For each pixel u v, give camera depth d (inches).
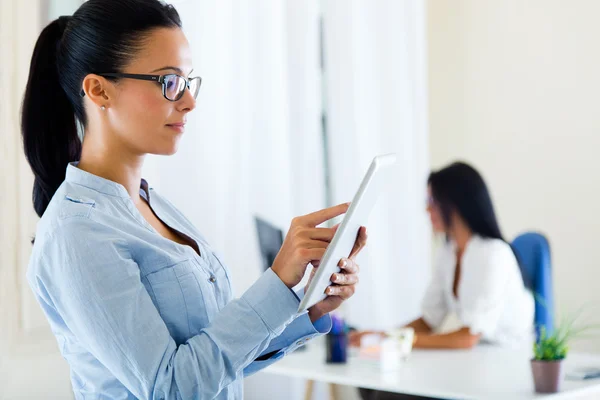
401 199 159.0
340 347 97.4
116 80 45.3
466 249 109.7
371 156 154.8
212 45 129.3
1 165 103.2
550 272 112.1
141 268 44.5
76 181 46.2
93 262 41.5
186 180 125.7
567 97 149.0
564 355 76.6
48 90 49.5
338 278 47.9
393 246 157.8
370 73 156.0
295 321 51.8
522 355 97.7
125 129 45.9
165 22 46.2
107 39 44.9
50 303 44.8
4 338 103.6
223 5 131.0
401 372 89.4
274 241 111.7
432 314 122.7
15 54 105.0
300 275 44.3
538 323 110.6
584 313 144.4
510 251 108.5
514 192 157.8
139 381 41.2
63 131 50.3
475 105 164.1
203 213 127.2
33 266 44.4
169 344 42.0
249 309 43.4
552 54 151.3
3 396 103.2
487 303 105.1
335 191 149.2
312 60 144.6
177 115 46.5
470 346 104.0
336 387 140.9
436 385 80.9
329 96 150.3
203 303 45.9
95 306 41.1
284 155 138.9
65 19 49.1
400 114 159.5
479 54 163.2
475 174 110.0
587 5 145.6
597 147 144.2
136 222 46.7
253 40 135.3
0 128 103.2
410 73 162.6
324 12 150.6
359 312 151.1
